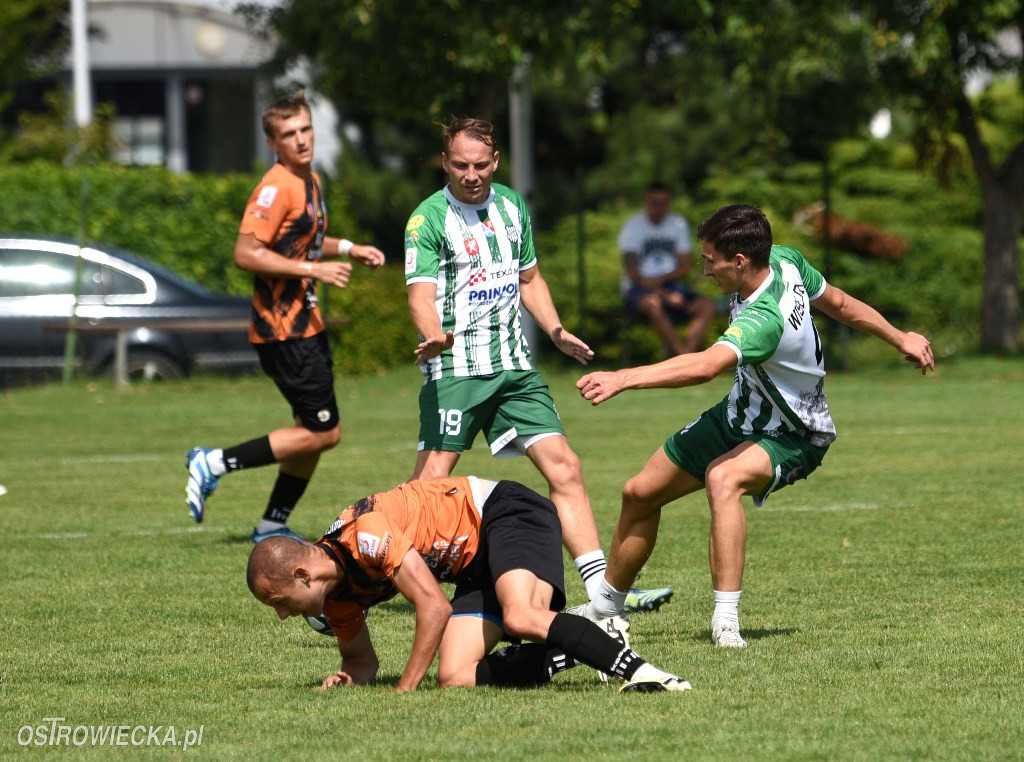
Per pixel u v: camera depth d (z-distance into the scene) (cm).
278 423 5347
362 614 1839
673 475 2069
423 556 1795
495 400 2358
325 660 1988
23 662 1973
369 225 10475
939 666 1822
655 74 10844
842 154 10644
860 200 10256
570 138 11188
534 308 2427
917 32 6869
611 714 1616
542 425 2338
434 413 2355
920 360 2134
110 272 6362
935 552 2702
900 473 3838
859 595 2330
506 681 1775
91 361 6456
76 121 9938
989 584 2395
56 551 2897
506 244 2356
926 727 1534
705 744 1480
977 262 9694
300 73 10156
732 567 2012
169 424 5338
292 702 1723
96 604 2380
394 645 2086
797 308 2003
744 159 10475
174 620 2259
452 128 2336
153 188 7112
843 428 4959
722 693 1703
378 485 3841
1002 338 7619
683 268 6619
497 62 7144
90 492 3781
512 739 1516
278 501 2983
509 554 1770
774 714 1599
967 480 3681
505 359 2350
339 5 7544
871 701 1652
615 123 10894
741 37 7094
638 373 1858
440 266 2328
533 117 10819
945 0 6775
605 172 10812
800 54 7200
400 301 7250
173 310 6334
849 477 3788
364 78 7675
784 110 7788
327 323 6500
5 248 6375
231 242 7156
